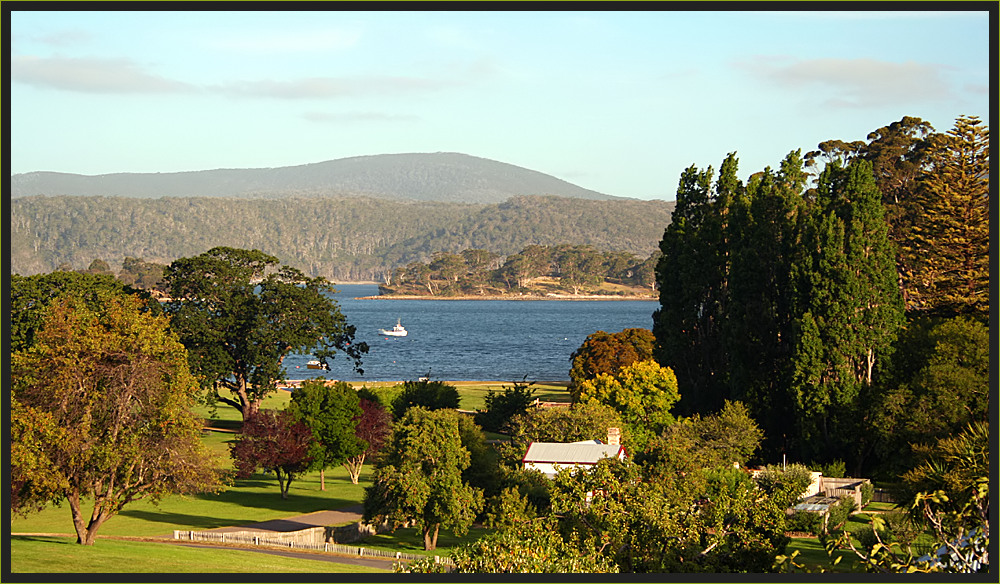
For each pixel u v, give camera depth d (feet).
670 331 268.21
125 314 128.16
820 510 154.92
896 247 234.79
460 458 156.97
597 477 102.68
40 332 125.18
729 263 264.31
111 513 126.11
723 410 213.66
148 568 98.48
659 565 95.35
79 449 120.47
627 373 234.79
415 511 151.43
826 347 218.18
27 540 118.32
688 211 289.94
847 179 238.68
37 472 115.85
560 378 525.34
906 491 86.89
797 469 182.80
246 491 205.26
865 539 109.70
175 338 131.54
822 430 218.18
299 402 207.00
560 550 94.63
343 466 249.96
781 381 236.63
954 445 81.97
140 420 128.06
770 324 243.19
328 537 152.87
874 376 220.23
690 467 143.23
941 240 272.51
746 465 214.28
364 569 115.14
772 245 253.65
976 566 75.77
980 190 270.87
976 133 274.36
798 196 261.85
